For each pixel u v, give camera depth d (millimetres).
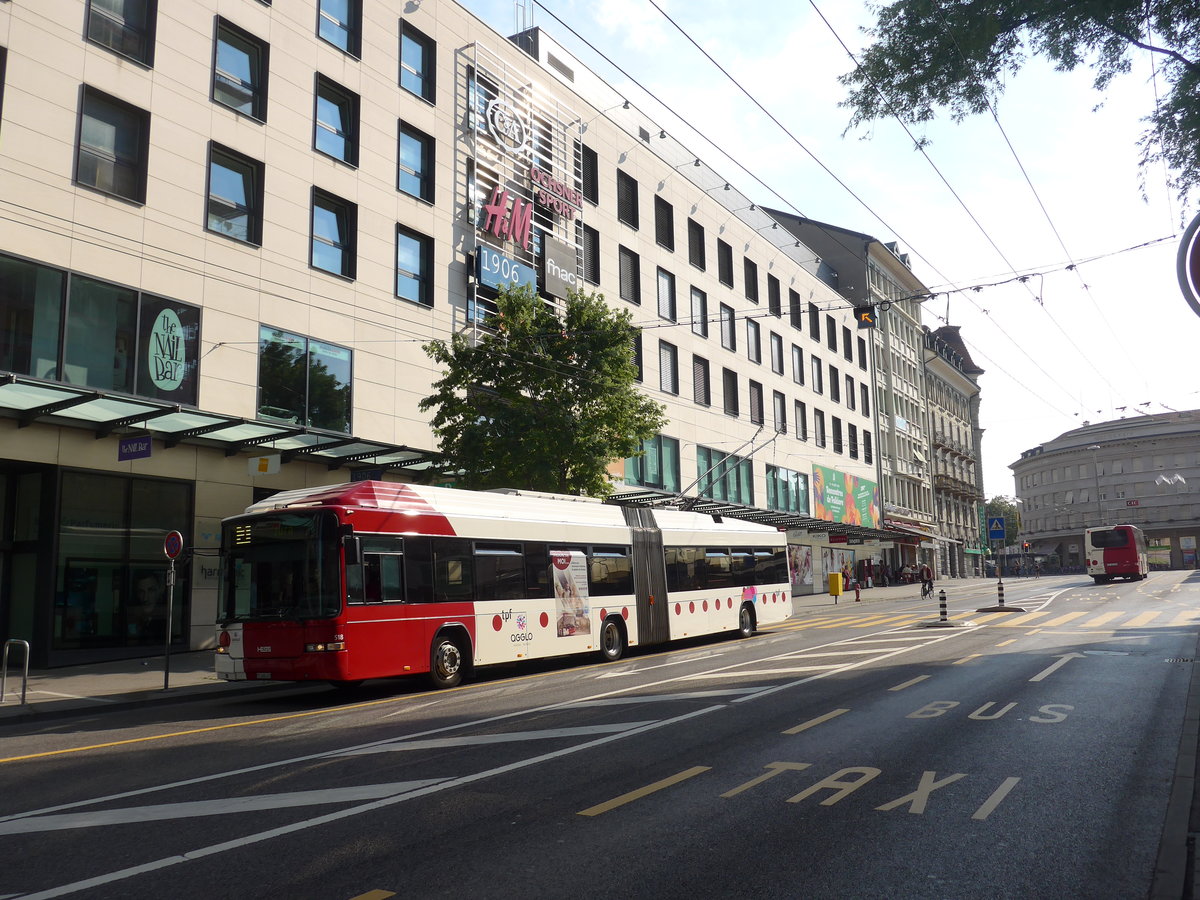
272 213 21969
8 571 18125
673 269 40156
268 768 8133
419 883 4961
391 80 25734
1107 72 10500
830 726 9359
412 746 8953
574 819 6164
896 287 70000
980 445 90188
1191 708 9742
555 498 17766
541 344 21750
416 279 26078
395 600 13695
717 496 42031
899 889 4816
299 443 21406
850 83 11328
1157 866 4938
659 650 20109
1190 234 4859
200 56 20734
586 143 34938
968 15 10219
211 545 20312
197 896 4836
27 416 16734
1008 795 6660
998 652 16109
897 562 64875
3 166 16969
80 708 12930
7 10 17312
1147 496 103375
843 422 57688
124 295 18781
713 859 5305
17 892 4941
